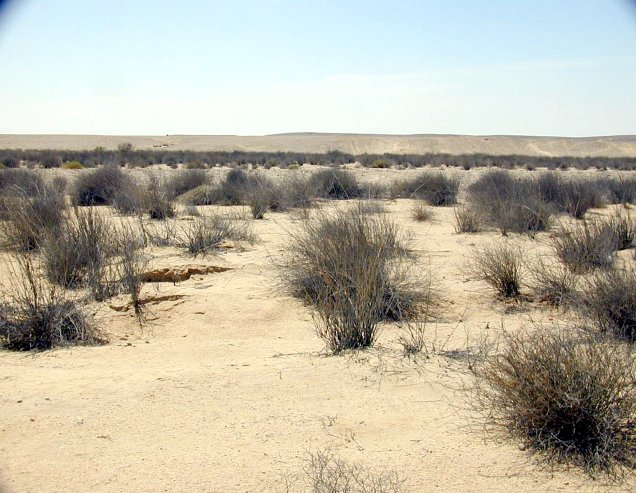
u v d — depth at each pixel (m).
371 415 5.82
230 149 111.56
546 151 121.50
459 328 8.77
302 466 4.93
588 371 5.24
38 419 5.78
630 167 62.72
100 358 7.83
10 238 13.41
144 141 120.75
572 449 5.11
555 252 12.77
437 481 4.70
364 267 8.46
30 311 8.63
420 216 19.91
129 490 4.62
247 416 5.83
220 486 4.66
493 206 18.95
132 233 12.96
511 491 4.58
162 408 6.02
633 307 8.05
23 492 4.60
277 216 20.81
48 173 38.38
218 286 10.89
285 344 8.28
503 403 5.49
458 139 129.38
